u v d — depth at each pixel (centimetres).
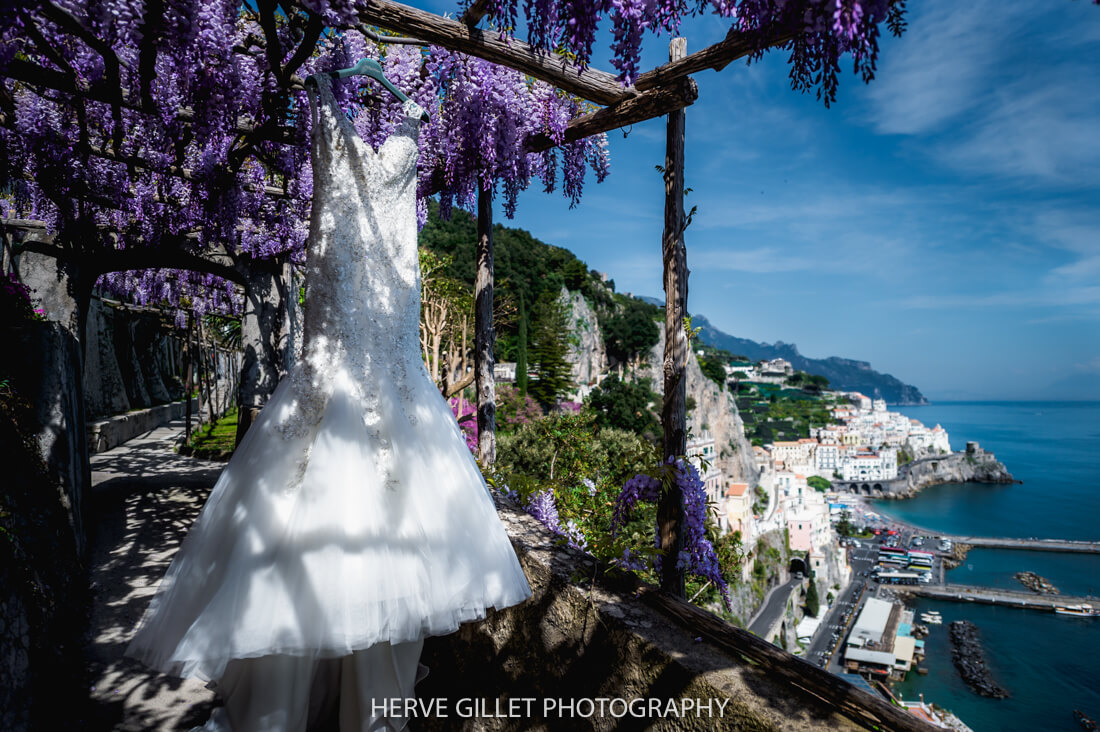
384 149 157
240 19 253
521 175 371
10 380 359
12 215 635
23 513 319
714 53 190
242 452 142
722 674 134
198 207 557
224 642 115
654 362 9775
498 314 873
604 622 162
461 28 201
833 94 107
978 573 9475
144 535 547
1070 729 4866
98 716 252
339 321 145
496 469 342
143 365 1891
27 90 374
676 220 226
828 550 8719
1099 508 14212
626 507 217
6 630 225
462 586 138
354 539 125
